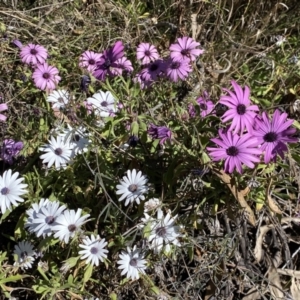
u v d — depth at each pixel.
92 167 0.63
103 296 0.61
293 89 0.74
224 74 0.77
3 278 0.58
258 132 0.52
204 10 0.89
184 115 0.63
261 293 0.60
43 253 0.60
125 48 0.82
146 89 0.69
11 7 0.94
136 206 0.62
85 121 0.64
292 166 0.60
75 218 0.55
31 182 0.64
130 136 0.61
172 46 0.67
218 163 0.56
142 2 0.94
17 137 0.71
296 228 0.68
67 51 0.85
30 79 0.76
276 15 0.90
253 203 0.64
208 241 0.61
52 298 0.58
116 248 0.59
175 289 0.59
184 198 0.60
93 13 0.92
